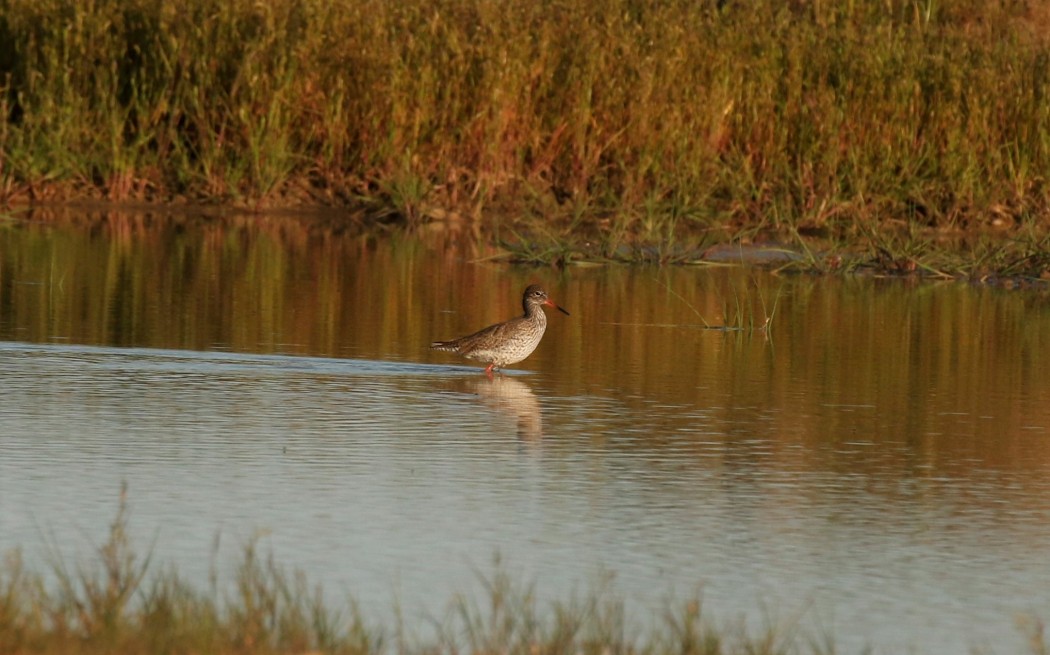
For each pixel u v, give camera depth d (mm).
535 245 29406
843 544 11359
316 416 15180
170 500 12055
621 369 18312
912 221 29906
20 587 9641
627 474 13172
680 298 24109
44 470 12812
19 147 33750
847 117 32750
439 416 15352
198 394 16141
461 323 21156
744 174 32562
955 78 33031
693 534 11508
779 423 15383
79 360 17797
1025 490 12953
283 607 9500
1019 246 29203
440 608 9875
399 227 32438
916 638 9633
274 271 25641
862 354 19641
